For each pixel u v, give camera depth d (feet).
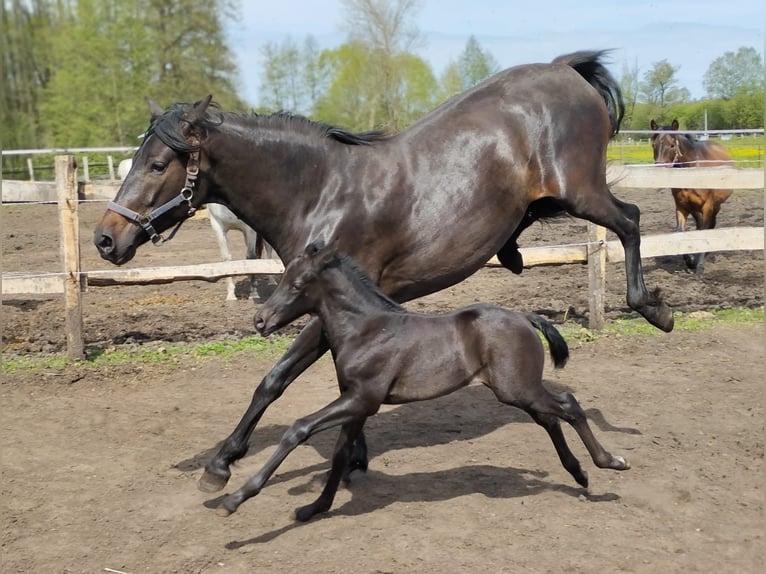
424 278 14.90
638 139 86.12
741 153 70.38
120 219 13.69
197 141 13.58
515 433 17.16
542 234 42.47
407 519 13.10
